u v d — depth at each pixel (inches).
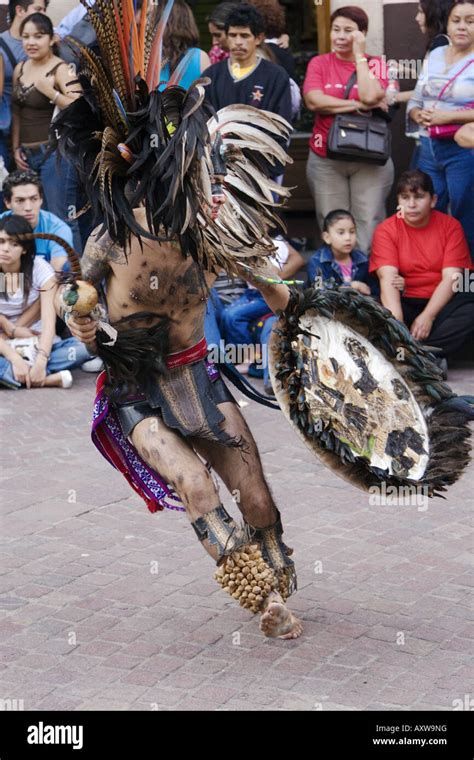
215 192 165.2
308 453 274.8
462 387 322.7
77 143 169.8
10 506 243.1
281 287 181.6
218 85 333.4
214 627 191.0
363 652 181.5
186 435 175.8
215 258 170.9
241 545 173.3
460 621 191.8
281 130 176.9
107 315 173.9
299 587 205.2
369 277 339.3
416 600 199.8
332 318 189.6
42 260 332.2
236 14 330.0
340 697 168.2
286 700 167.6
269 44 375.6
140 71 165.5
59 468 265.4
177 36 312.8
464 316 327.3
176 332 176.6
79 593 203.8
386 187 355.6
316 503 244.5
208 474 174.9
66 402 314.3
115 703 167.5
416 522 233.3
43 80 353.4
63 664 179.2
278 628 179.6
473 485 250.7
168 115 165.3
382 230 333.7
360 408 187.5
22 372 323.9
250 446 183.8
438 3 335.6
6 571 212.7
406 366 193.0
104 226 169.6
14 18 362.6
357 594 202.2
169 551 221.9
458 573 209.9
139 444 176.9
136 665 178.7
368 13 379.2
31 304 334.0
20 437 286.0
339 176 354.3
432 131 338.6
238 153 171.9
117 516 238.7
